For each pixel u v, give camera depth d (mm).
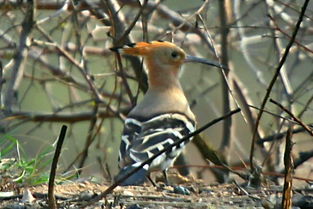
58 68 15242
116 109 15203
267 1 14555
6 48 13789
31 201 8938
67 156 17219
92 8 13516
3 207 8648
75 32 13992
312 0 15195
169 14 15117
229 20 15000
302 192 9602
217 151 13258
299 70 17141
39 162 10008
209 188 9930
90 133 14203
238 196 9430
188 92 15609
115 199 8766
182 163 14188
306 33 15078
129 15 14992
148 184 10328
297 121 8773
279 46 14422
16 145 10773
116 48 11633
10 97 12516
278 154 13359
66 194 9250
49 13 15938
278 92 13961
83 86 15320
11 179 9555
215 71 19703
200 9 12617
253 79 17375
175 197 9344
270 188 10031
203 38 14344
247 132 18078
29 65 15609
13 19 14094
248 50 16078
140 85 13586
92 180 10281
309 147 16141
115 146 18125
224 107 14703
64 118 15023
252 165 10352
